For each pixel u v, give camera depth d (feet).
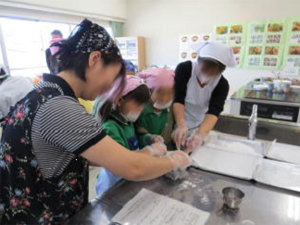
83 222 2.01
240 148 3.46
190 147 3.47
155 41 14.99
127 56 14.92
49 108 1.69
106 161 1.76
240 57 12.59
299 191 2.41
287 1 10.86
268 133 4.07
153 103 3.59
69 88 1.87
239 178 2.68
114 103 2.81
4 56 10.30
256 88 8.55
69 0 11.66
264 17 11.56
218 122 4.51
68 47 1.85
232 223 1.97
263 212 2.10
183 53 14.17
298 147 3.50
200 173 2.83
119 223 1.99
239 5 11.98
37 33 11.63
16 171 1.92
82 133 1.69
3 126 2.11
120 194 2.41
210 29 13.06
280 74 11.76
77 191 2.24
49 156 1.86
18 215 2.04
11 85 6.38
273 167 2.91
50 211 2.09
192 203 2.25
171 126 4.31
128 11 15.42
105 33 1.91
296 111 6.70
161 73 3.65
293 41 11.14
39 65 12.09
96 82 1.94
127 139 3.14
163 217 2.05
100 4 13.43
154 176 2.16
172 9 13.89
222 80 4.45
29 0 9.98
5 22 10.14
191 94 4.53
